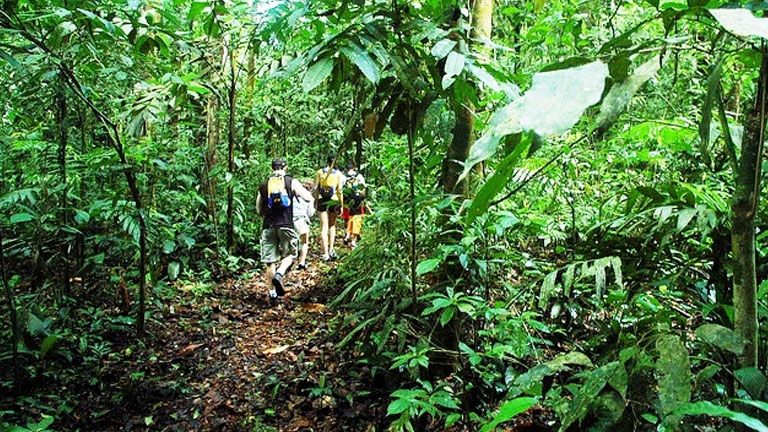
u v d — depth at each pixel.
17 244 3.69
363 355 3.17
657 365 1.16
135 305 4.41
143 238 3.85
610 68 0.94
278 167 5.01
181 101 4.36
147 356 3.67
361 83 2.29
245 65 6.59
